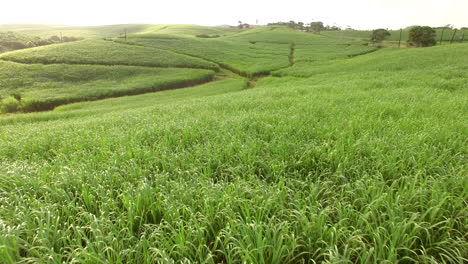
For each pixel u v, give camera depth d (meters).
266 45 79.62
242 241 2.62
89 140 7.04
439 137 5.15
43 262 2.49
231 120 7.95
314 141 5.46
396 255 2.41
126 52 55.72
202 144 5.96
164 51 60.44
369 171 4.10
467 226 2.80
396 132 5.74
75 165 4.88
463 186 3.35
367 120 6.96
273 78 38.94
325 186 3.75
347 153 4.52
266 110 9.62
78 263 2.61
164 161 4.79
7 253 2.46
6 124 17.59
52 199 3.72
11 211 3.30
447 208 3.01
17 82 35.34
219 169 4.64
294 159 4.60
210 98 19.67
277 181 4.14
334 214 3.31
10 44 72.81
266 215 2.89
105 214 3.27
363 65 34.12
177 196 3.54
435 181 3.41
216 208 3.25
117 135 7.39
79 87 36.38
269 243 2.61
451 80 15.48
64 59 46.00
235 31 132.38
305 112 8.75
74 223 3.19
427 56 30.02
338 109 8.67
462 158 4.30
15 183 4.05
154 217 3.26
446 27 91.19
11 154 6.81
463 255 2.59
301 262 2.66
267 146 5.29
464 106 8.31
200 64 53.66
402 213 2.85
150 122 9.37
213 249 2.68
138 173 4.39
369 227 2.68
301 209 3.14
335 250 2.50
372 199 3.21
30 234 2.93
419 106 8.47
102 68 44.62
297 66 46.59
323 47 73.25
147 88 38.41
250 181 3.79
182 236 2.70
